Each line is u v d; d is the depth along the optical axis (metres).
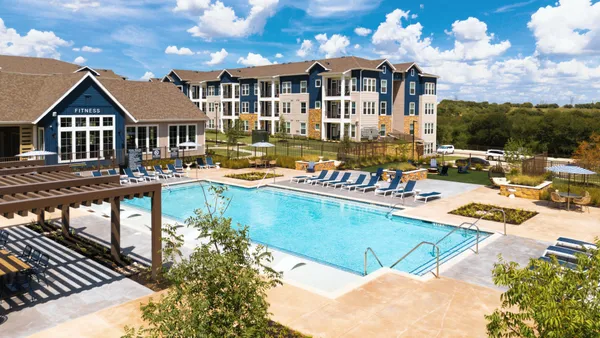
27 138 29.86
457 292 10.78
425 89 63.12
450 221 18.23
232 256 6.49
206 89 77.44
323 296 10.51
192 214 20.52
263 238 16.84
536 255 13.75
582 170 19.69
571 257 12.47
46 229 16.31
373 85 56.38
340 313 9.63
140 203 22.86
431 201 22.38
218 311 6.14
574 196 20.20
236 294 6.13
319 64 57.94
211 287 6.16
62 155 29.97
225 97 73.44
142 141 35.06
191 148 38.06
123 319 9.38
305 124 60.81
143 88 37.59
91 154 31.23
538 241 15.28
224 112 73.81
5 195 10.26
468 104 131.88
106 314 9.60
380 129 58.22
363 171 33.16
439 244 15.98
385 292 10.77
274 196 24.73
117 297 10.52
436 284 11.31
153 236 11.61
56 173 14.21
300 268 12.87
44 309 9.84
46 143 29.48
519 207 20.84
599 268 5.52
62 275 11.91
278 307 9.90
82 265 12.67
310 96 59.69
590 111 82.00
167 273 6.68
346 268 13.55
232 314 5.97
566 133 70.38
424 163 37.28
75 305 10.05
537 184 23.70
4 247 13.98
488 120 79.31
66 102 29.88
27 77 32.72
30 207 9.60
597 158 30.34
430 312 9.69
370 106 56.03
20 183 11.97
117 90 35.81
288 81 62.69
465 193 24.61
